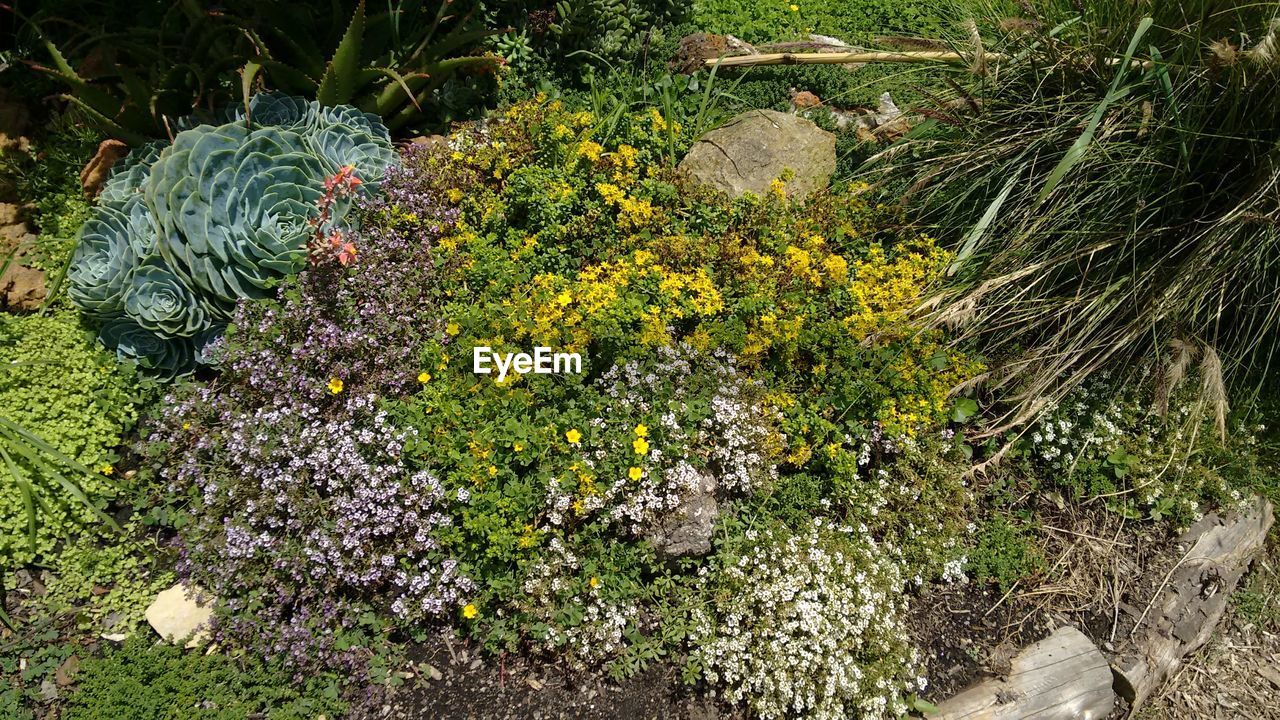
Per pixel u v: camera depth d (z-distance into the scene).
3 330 3.81
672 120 5.16
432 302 4.04
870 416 3.92
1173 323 4.07
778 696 3.17
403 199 4.30
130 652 3.13
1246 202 3.91
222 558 3.29
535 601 3.28
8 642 3.18
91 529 3.45
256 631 3.20
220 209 3.91
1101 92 4.41
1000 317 4.34
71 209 4.32
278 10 4.61
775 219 4.54
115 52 4.64
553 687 3.25
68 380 3.68
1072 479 4.21
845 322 4.05
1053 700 3.47
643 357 3.80
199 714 2.99
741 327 3.94
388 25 5.02
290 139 4.21
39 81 4.84
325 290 3.91
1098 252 4.29
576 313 3.79
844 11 6.68
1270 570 4.37
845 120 5.66
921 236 4.66
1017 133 4.48
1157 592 3.94
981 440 4.24
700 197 4.65
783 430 3.81
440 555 3.29
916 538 3.77
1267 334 4.38
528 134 4.62
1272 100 3.89
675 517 3.43
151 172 3.89
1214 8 4.13
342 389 3.71
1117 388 4.32
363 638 3.24
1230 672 4.03
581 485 3.34
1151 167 4.12
